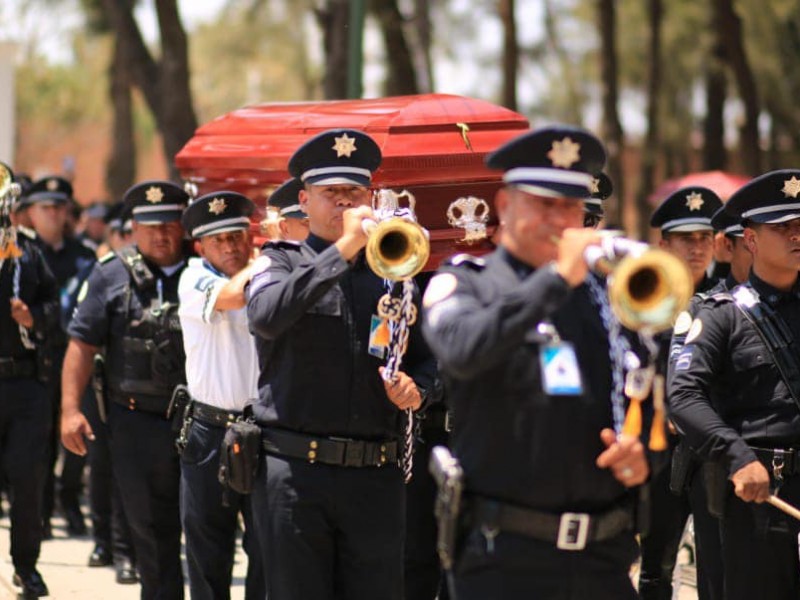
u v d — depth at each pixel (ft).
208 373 41.04
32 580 50.85
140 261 47.34
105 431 57.82
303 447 33.81
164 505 46.34
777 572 35.04
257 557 40.93
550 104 237.25
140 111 274.98
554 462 26.30
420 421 37.81
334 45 103.14
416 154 40.70
